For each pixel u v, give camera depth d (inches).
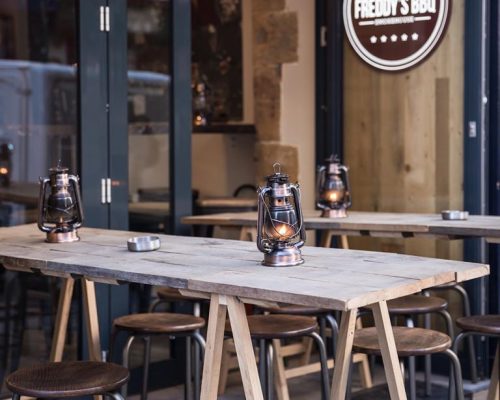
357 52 232.8
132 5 204.7
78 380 127.8
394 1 226.5
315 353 246.1
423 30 223.5
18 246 155.8
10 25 189.5
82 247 152.7
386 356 122.7
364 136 239.1
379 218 197.3
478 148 220.8
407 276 115.5
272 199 126.6
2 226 190.5
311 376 227.8
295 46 254.7
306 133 253.4
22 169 192.2
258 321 160.7
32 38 192.2
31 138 193.2
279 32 257.8
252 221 197.8
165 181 212.8
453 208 226.2
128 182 205.2
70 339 197.6
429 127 228.2
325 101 245.9
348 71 240.5
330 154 244.1
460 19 221.6
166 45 212.1
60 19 195.5
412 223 182.4
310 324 157.6
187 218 206.8
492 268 223.0
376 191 237.8
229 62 288.5
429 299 183.2
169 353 215.2
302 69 253.4
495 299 223.1
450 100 224.4
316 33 247.1
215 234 251.1
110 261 135.2
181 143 214.7
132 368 208.5
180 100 214.1
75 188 163.2
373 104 236.7
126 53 204.1
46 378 129.0
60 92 196.1
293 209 127.7
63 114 196.9
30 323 192.7
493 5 220.5
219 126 281.0
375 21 229.5
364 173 239.8
